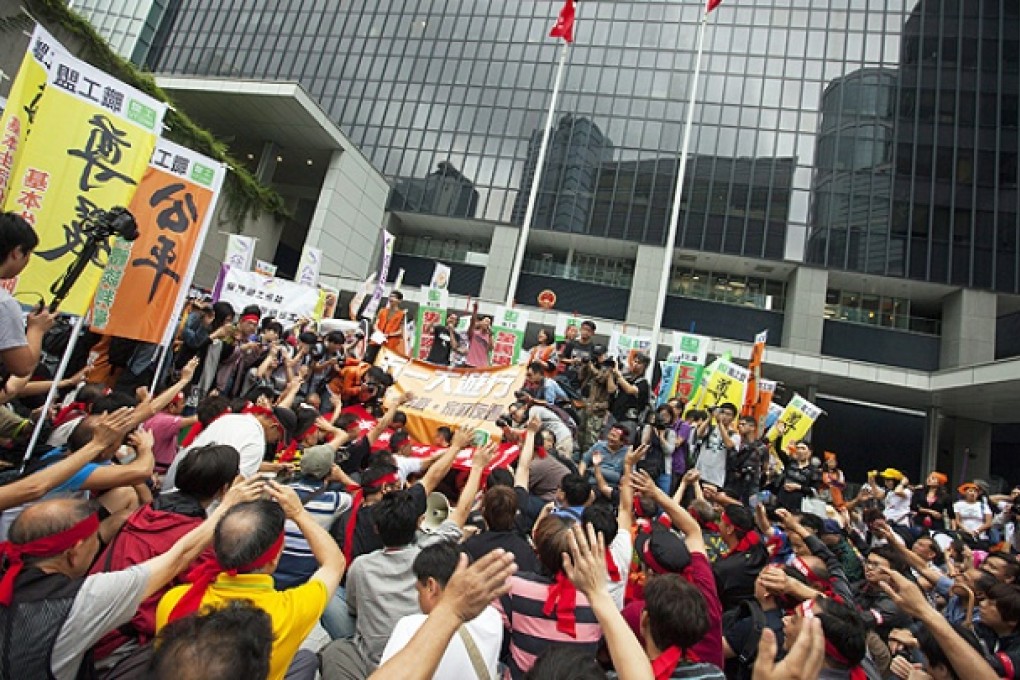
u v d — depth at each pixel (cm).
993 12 2989
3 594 201
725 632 362
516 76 3503
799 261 2875
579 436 938
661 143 3189
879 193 2880
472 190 3347
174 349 789
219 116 2752
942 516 1092
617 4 3503
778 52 3197
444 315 1450
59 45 492
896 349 2819
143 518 285
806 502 877
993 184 2789
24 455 410
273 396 750
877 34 3100
